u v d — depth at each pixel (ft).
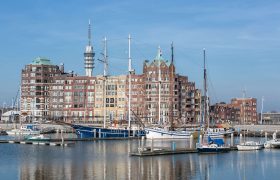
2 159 334.44
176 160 331.57
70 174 263.90
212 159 342.44
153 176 260.62
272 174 275.59
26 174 263.70
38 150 408.05
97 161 322.75
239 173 278.26
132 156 354.33
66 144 462.19
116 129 581.12
